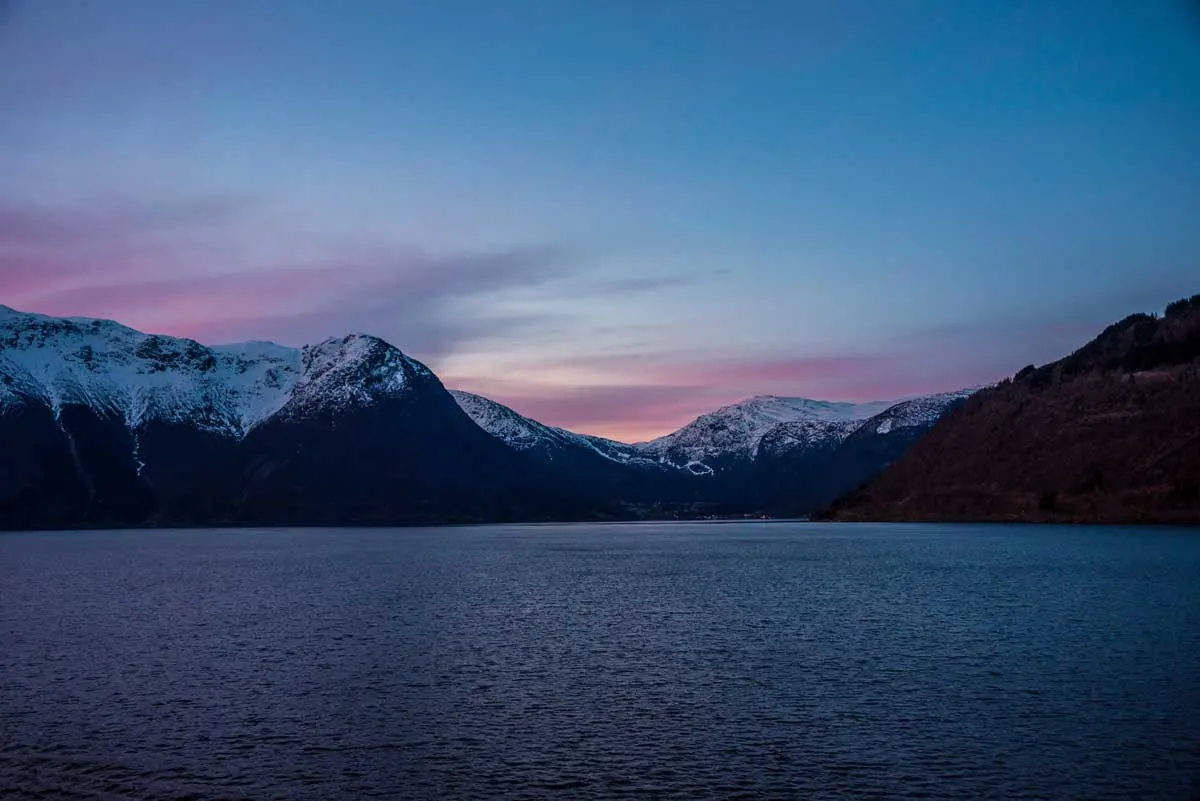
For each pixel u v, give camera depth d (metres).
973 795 34.59
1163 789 34.94
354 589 107.25
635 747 40.44
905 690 49.53
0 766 38.34
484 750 40.19
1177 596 86.44
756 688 50.47
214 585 114.94
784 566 137.00
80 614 84.38
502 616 80.19
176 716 45.53
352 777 37.06
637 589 104.44
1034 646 61.44
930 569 124.06
